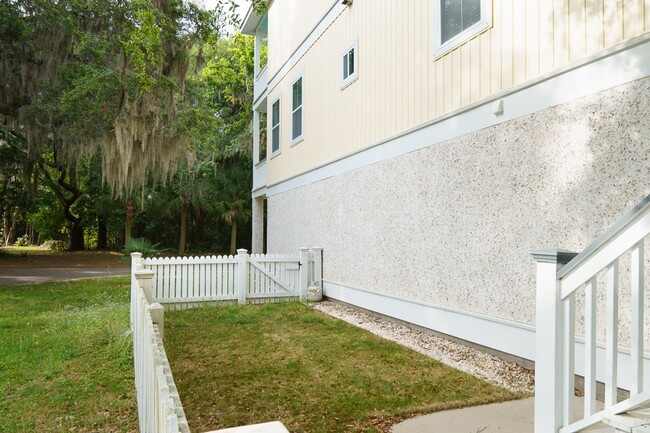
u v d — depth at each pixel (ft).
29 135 41.63
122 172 41.14
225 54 82.43
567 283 8.28
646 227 7.06
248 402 12.46
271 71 43.50
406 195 21.74
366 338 19.72
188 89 48.14
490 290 16.55
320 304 29.22
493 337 16.44
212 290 29.30
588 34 13.21
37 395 13.12
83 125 38.06
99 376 14.70
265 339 19.70
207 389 13.51
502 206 16.05
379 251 24.06
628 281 11.82
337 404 12.23
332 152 29.73
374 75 24.80
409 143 21.54
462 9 18.44
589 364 7.84
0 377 14.65
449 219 18.75
